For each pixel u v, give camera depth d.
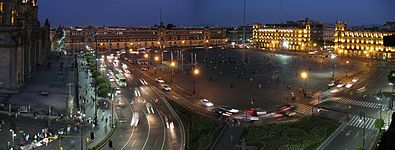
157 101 143.75
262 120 115.81
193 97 152.00
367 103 144.00
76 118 108.94
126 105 135.50
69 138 94.44
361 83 190.62
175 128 108.44
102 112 122.81
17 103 116.44
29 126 98.75
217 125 106.94
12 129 94.75
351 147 92.00
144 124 111.88
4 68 129.25
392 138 24.67
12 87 130.12
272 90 168.88
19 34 134.00
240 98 151.00
